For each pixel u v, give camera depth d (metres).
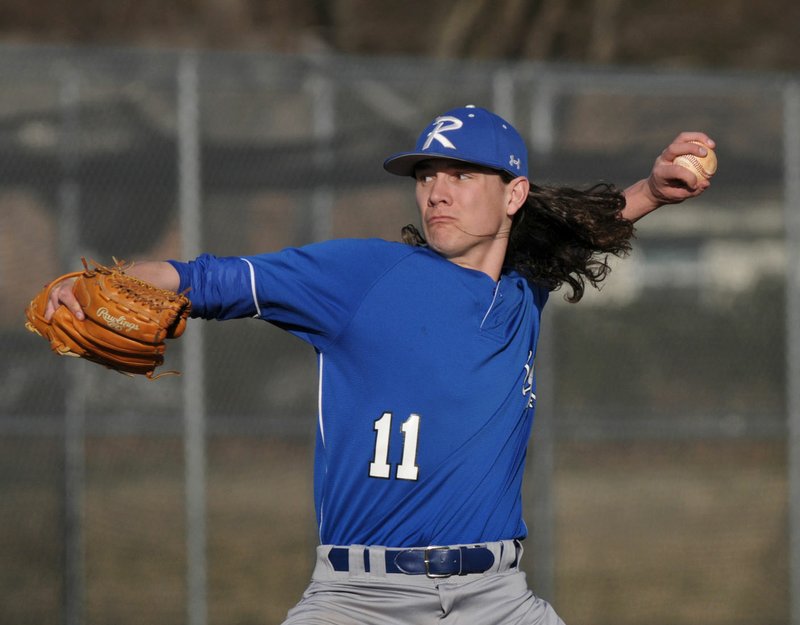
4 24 45.94
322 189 27.02
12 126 26.42
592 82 27.16
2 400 25.81
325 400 11.91
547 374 26.80
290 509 27.12
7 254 26.28
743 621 26.81
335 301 11.72
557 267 14.28
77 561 25.55
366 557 11.87
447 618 11.99
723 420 27.94
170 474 26.44
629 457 28.44
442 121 12.48
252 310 11.59
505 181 12.66
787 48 47.91
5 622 25.17
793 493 26.98
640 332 28.44
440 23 45.12
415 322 11.83
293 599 26.41
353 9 45.62
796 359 27.28
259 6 46.47
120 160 26.62
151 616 25.64
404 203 27.20
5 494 25.55
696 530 28.30
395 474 11.76
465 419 11.88
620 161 28.06
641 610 26.64
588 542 28.28
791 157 27.48
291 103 26.98
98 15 46.53
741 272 28.91
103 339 10.87
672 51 47.19
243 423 26.48
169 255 26.66
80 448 25.89
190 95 25.92
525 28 44.47
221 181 26.75
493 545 12.03
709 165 14.20
